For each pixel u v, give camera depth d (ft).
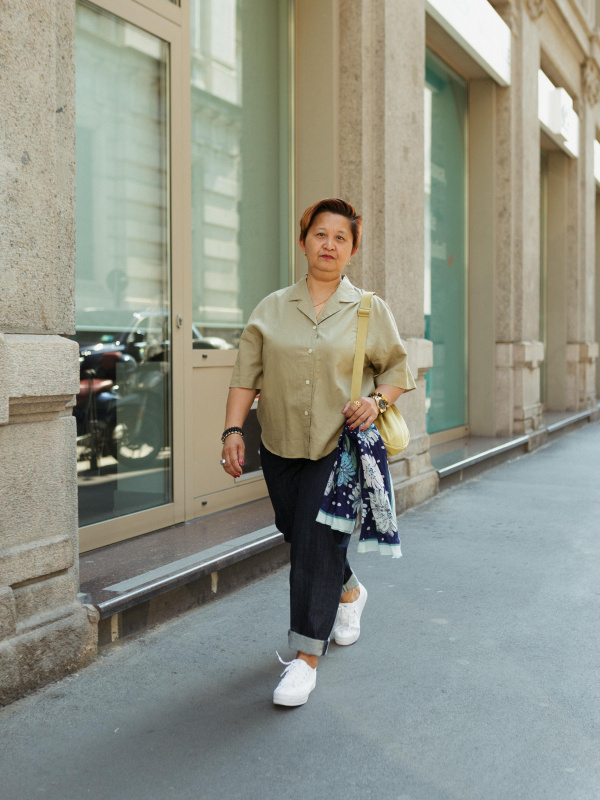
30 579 9.58
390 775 7.64
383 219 19.52
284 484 9.66
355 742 8.29
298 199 19.29
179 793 7.35
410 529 18.08
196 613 12.27
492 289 31.01
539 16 33.14
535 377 34.06
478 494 22.44
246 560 13.79
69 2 10.30
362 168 18.94
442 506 20.71
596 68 46.21
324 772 7.70
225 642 11.08
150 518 14.84
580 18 40.70
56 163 9.71
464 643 11.07
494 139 30.83
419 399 21.71
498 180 31.04
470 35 26.55
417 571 14.62
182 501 15.71
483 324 31.27
